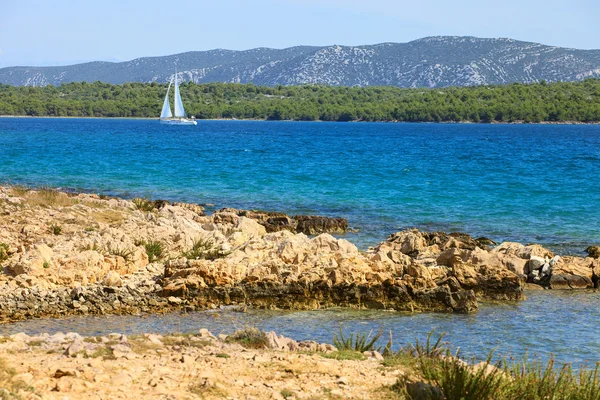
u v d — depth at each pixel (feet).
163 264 105.29
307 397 44.29
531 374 49.83
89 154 374.22
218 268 94.89
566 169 317.01
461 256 112.98
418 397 45.70
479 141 637.71
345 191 229.45
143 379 45.80
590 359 69.87
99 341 56.80
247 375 48.39
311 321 84.53
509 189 236.43
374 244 142.10
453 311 90.17
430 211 189.26
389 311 90.48
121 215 149.79
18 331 75.77
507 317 87.45
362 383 47.91
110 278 90.94
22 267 93.15
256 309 90.22
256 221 150.00
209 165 317.01
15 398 39.09
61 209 148.15
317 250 107.34
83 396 41.24
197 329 78.59
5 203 147.13
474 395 45.50
